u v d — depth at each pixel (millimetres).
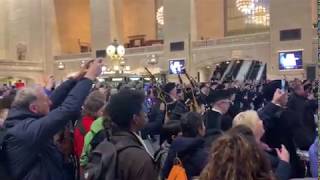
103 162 2754
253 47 29062
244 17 34688
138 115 2928
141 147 2844
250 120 3816
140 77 18438
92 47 37125
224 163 2135
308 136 5738
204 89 11117
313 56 25969
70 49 41688
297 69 26547
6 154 3340
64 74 38656
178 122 5758
